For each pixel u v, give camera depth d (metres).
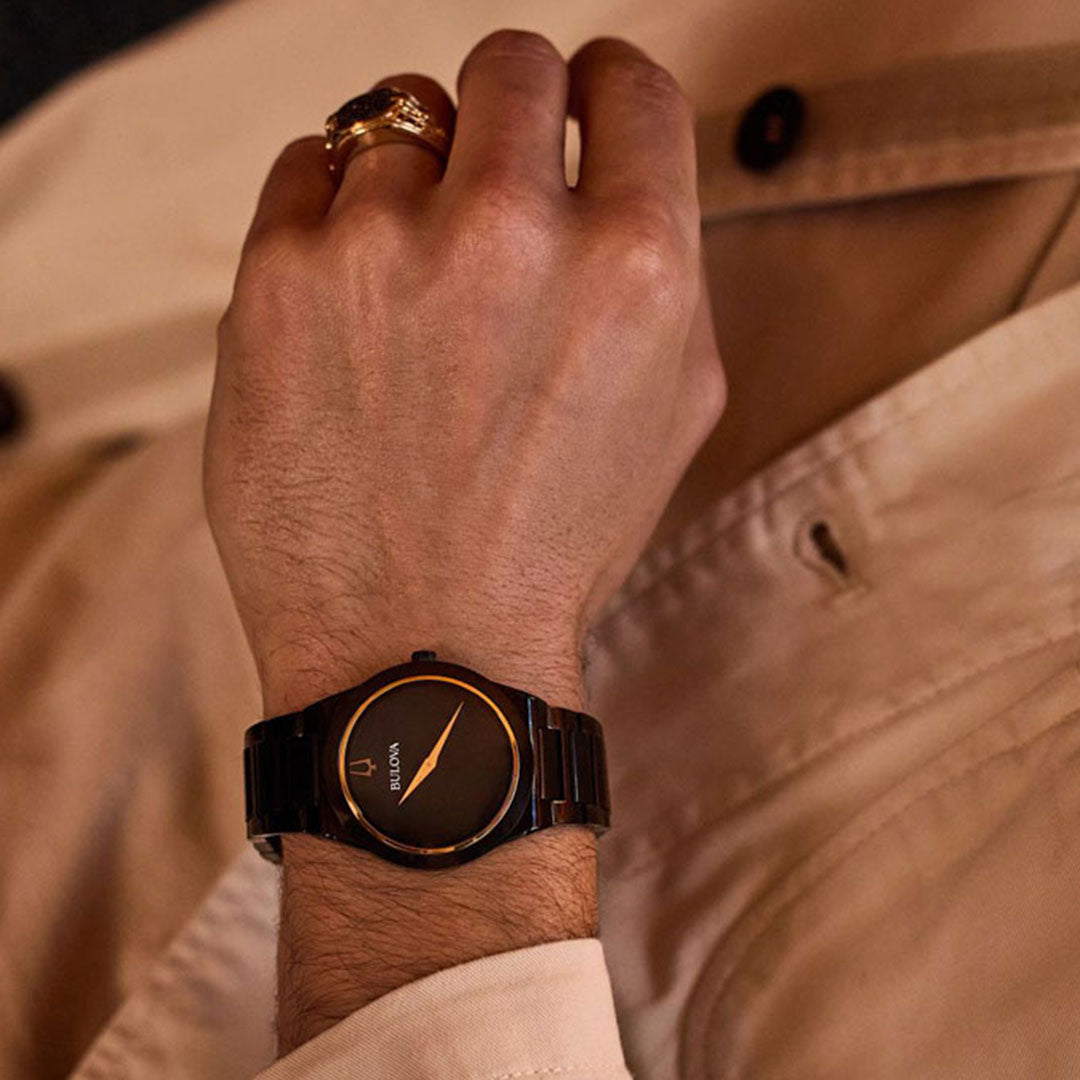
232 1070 0.50
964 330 0.49
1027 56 0.49
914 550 0.47
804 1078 0.44
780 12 0.52
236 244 0.60
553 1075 0.40
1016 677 0.45
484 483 0.43
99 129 0.61
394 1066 0.39
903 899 0.44
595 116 0.44
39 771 0.55
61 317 0.62
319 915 0.41
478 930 0.41
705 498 0.52
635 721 0.49
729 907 0.46
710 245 0.53
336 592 0.43
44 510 0.62
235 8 0.61
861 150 0.50
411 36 0.58
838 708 0.47
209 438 0.44
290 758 0.41
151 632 0.55
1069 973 0.41
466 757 0.41
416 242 0.42
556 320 0.42
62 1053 0.53
